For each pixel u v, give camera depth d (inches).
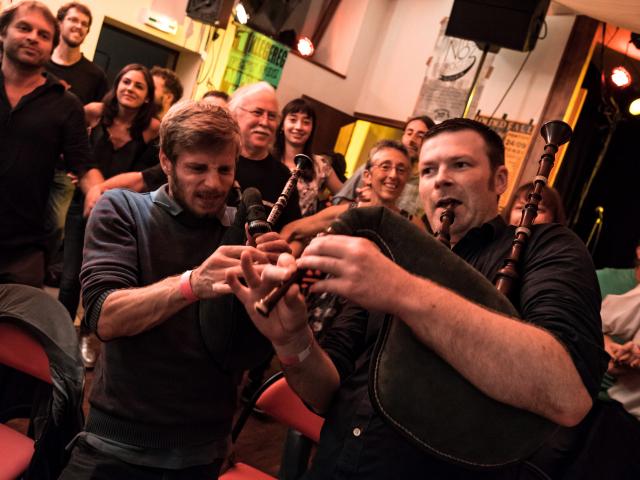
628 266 245.6
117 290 53.7
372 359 39.7
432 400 38.0
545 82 207.2
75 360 64.0
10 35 98.1
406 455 43.1
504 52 218.4
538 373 35.7
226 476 70.6
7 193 100.1
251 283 40.9
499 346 35.4
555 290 40.9
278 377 70.9
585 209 250.4
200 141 56.3
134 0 220.1
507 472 45.0
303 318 42.7
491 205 50.9
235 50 232.7
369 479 43.8
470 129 50.3
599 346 39.7
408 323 36.1
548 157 48.4
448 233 48.0
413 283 35.7
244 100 101.5
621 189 246.8
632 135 242.7
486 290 38.6
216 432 59.3
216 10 219.6
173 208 59.3
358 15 273.1
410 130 162.1
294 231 94.3
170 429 56.5
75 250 128.8
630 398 100.5
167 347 55.9
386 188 118.3
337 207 99.3
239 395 131.1
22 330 66.7
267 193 101.4
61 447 63.0
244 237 56.4
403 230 38.9
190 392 56.9
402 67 268.8
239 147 59.4
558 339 37.4
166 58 244.4
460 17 194.7
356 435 45.1
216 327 55.1
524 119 209.3
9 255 102.6
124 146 135.9
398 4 275.9
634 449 100.1
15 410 71.0
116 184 102.3
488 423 38.0
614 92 227.1
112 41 230.8
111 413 56.0
